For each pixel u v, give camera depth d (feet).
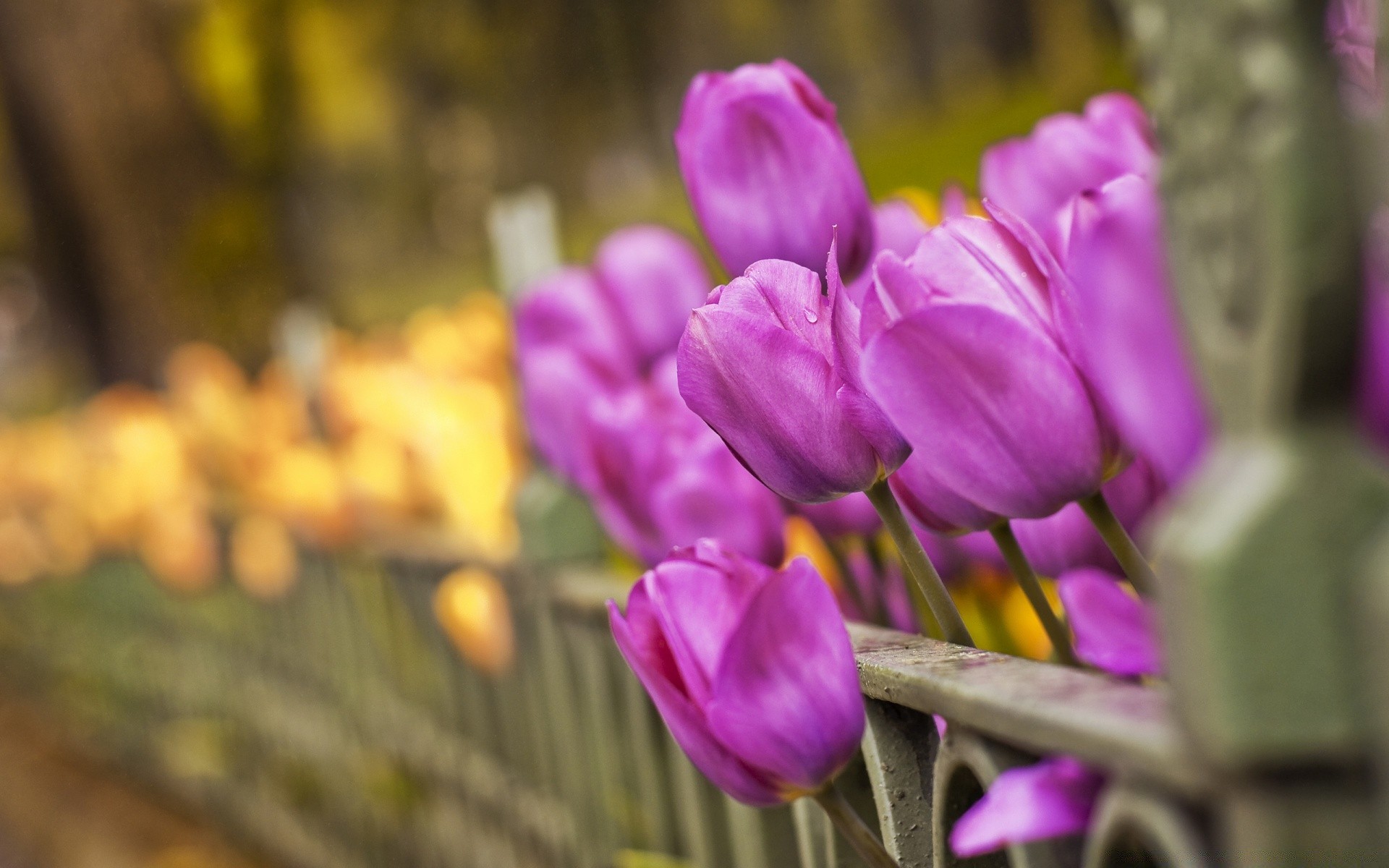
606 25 31.83
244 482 8.79
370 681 7.19
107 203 19.47
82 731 15.67
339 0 27.61
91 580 14.32
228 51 19.49
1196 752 1.86
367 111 32.73
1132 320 1.88
